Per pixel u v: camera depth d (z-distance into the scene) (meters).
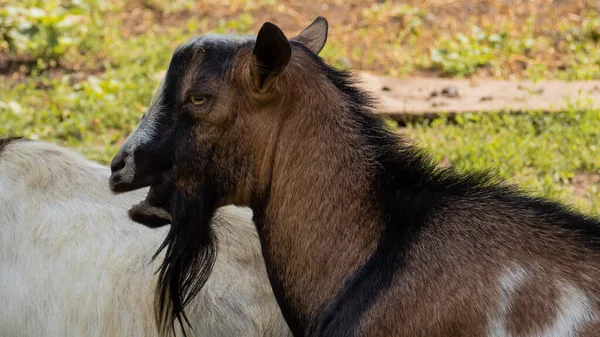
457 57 28.72
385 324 9.98
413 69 28.80
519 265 9.92
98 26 31.19
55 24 29.91
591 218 10.73
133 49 29.75
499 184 11.16
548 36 30.72
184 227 10.75
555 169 21.17
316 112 10.55
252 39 10.55
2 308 12.91
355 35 31.53
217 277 12.39
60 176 13.55
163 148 10.49
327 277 10.53
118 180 10.62
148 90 26.08
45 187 13.38
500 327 9.68
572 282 9.78
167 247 11.89
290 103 10.46
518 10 32.84
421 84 27.11
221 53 10.36
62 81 27.59
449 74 28.34
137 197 13.33
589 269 9.88
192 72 10.36
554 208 10.67
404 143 11.20
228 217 13.09
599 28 30.39
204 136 10.43
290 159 10.55
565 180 20.84
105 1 34.06
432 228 10.35
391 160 10.77
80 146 23.27
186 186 10.62
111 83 26.42
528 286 9.77
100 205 13.17
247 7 33.62
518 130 23.41
